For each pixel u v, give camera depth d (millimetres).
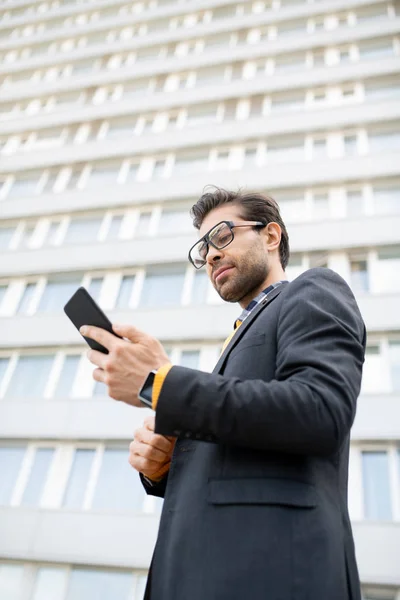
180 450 1147
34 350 12414
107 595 8781
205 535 942
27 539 9422
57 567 9219
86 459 10375
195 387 954
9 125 18125
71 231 14625
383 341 10195
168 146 15516
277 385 953
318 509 938
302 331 1073
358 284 11203
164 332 11430
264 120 15062
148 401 971
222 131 15234
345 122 14266
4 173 16609
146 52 19719
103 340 1054
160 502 9594
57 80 19438
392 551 8055
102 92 18656
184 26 20078
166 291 12461
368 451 9133
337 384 960
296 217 12773
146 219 14188
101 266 13281
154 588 977
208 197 1861
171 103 16844
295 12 18266
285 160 14172
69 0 23562
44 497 10008
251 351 1158
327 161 13438
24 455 10695
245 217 1733
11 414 11188
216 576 891
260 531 911
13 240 14867
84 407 10992
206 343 11227
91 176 15867
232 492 967
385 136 13859
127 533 9227
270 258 1688
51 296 13312
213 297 11938
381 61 15508
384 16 17312
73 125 17625
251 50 17516
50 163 16484
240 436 930
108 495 9805
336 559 899
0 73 20703
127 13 21750
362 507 8523
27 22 23062
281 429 911
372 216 11938
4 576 9227
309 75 15898
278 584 858
